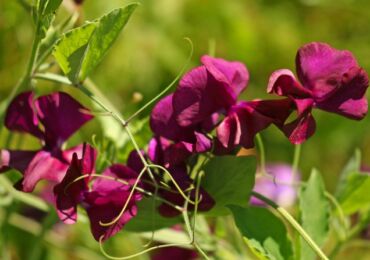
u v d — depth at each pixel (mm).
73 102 603
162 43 947
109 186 579
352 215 691
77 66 582
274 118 575
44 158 593
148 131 645
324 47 575
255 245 592
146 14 944
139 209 606
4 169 597
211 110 578
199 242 667
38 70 610
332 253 660
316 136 1045
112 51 899
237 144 574
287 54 1048
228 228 700
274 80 563
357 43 1063
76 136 800
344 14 1059
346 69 573
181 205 583
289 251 600
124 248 768
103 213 573
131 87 916
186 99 575
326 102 575
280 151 1019
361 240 681
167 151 580
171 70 949
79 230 790
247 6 1033
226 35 1011
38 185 779
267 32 1041
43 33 585
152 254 760
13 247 786
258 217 602
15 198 709
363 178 645
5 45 812
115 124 666
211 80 575
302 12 1061
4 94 823
